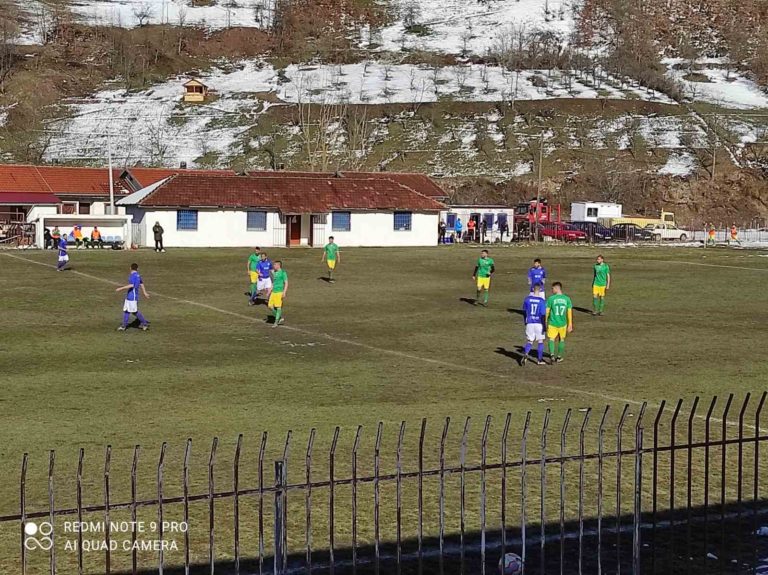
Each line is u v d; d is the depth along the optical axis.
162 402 19.36
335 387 21.20
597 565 10.23
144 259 55.50
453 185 108.56
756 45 172.25
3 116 134.62
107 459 7.92
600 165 115.12
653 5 192.38
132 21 187.38
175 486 13.23
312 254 61.47
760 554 10.73
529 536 11.30
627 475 13.91
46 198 72.06
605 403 19.50
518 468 14.10
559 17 189.00
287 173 79.19
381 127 130.25
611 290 42.56
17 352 25.84
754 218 106.69
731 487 13.40
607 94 139.62
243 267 51.47
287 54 172.25
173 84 153.50
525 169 115.50
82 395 20.06
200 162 122.00
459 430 16.83
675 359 25.25
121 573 10.16
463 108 134.12
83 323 31.53
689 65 161.38
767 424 17.61
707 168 114.81
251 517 11.95
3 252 58.75
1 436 16.23
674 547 10.98
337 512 12.14
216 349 26.64
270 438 16.16
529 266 55.03
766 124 130.12
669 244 79.44
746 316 34.41
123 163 121.62
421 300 38.56
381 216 72.75
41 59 158.75
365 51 173.38
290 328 30.88
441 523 8.82
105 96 146.50
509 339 28.78
